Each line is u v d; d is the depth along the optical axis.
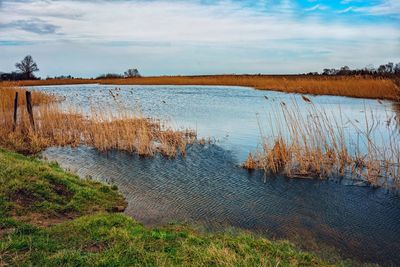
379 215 8.67
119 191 9.95
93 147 15.27
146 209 8.68
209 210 8.78
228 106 29.72
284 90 43.59
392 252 6.89
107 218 6.99
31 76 83.06
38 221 6.77
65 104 30.28
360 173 11.45
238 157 13.80
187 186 10.56
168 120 22.14
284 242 7.07
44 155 13.78
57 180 8.82
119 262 5.19
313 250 6.88
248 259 5.57
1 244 5.26
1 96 23.95
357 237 7.53
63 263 5.02
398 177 10.74
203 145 15.61
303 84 41.62
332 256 6.66
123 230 6.34
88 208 8.07
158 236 6.31
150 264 5.19
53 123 18.44
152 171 12.03
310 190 10.37
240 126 20.16
